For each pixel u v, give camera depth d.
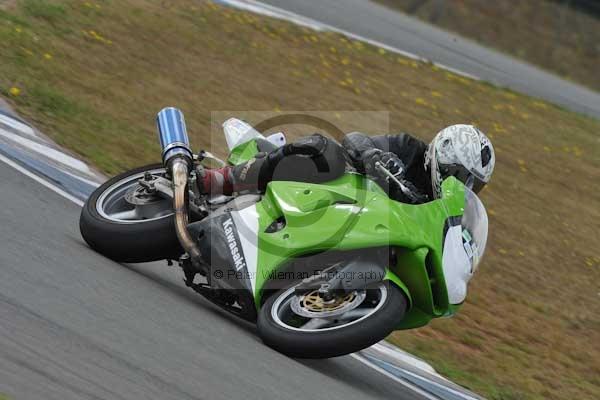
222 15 55.91
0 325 15.02
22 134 29.38
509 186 50.97
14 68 35.75
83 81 38.41
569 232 47.47
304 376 17.84
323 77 54.25
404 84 60.75
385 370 22.86
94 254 21.08
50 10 43.66
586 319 36.94
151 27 48.47
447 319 31.62
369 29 73.56
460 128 20.67
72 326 16.02
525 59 107.25
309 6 71.81
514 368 29.30
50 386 13.46
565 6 118.94
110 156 31.88
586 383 30.36
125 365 15.05
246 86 47.06
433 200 20.31
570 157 61.88
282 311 19.00
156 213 21.88
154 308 18.69
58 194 24.98
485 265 38.66
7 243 19.25
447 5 108.44
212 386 15.30
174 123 22.23
